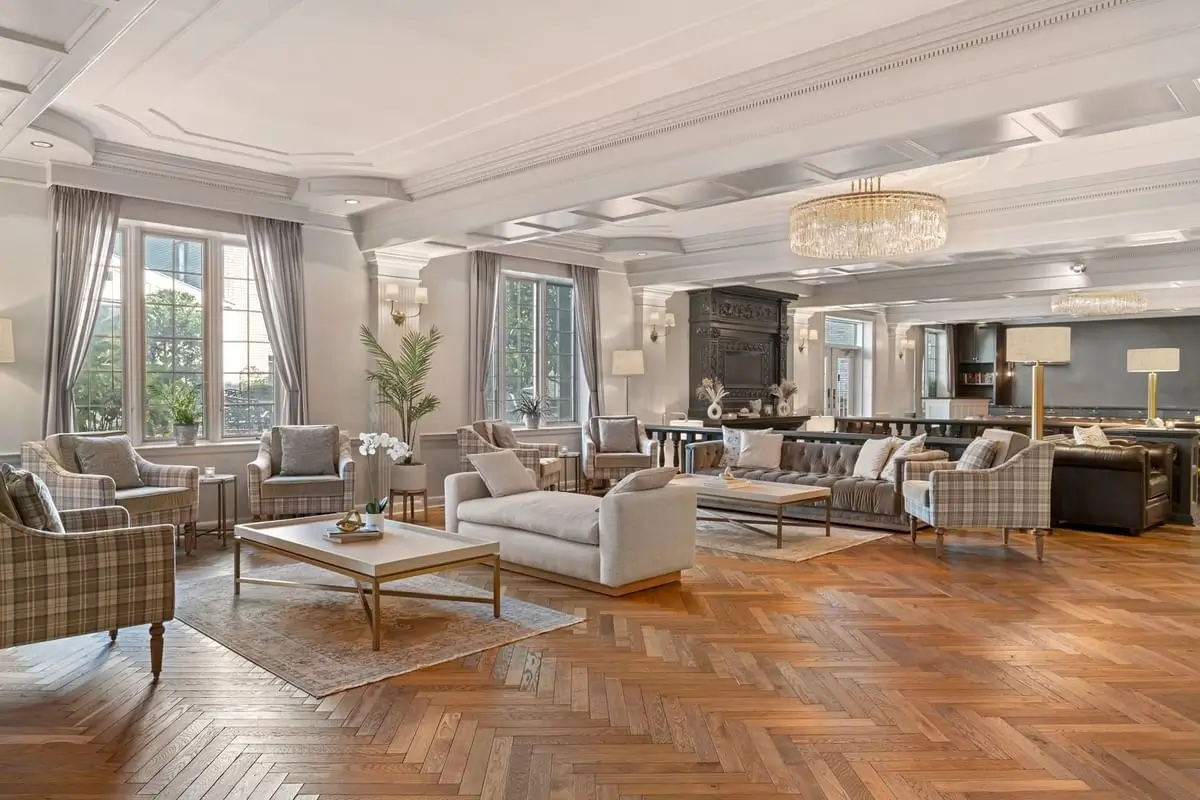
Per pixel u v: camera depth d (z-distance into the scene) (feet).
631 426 30.48
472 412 28.43
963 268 33.86
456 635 12.81
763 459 25.52
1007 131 12.97
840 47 13.41
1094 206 21.44
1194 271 27.55
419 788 7.98
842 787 8.03
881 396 48.37
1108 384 48.65
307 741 9.02
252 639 12.60
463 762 8.53
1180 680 11.02
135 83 15.38
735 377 38.27
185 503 18.89
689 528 16.29
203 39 13.39
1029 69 11.84
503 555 16.97
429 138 18.70
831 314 45.60
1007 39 11.99
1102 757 8.71
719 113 15.39
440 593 15.33
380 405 25.70
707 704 10.11
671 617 13.93
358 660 11.66
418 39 13.35
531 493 18.30
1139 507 21.67
